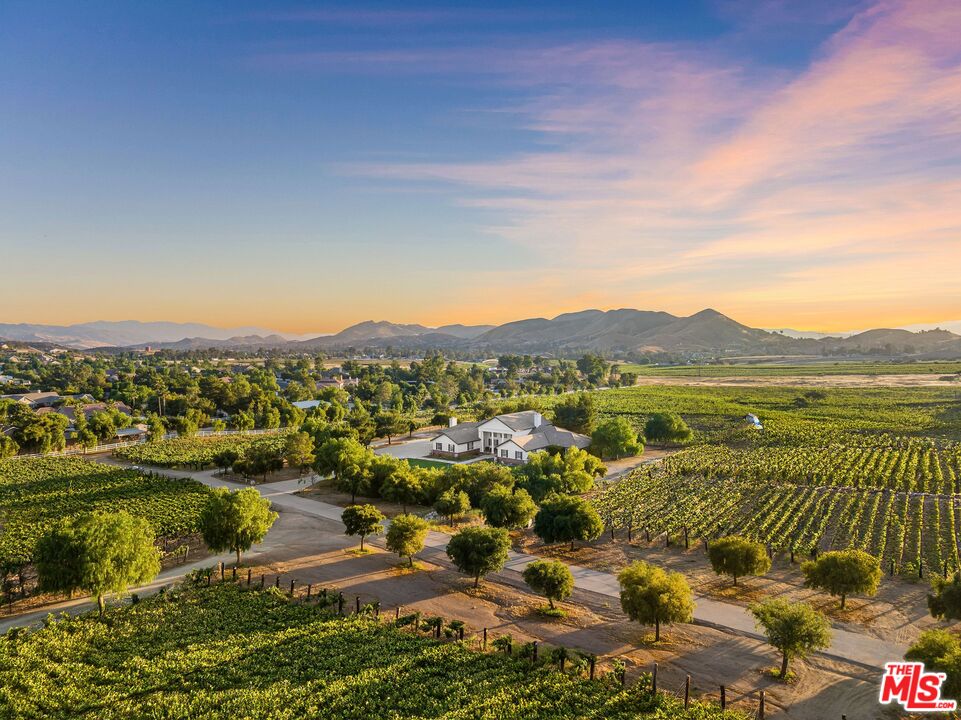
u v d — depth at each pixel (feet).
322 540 212.64
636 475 324.19
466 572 170.40
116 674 116.98
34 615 151.12
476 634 139.85
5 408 533.96
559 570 151.12
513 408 534.78
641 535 218.18
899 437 451.94
